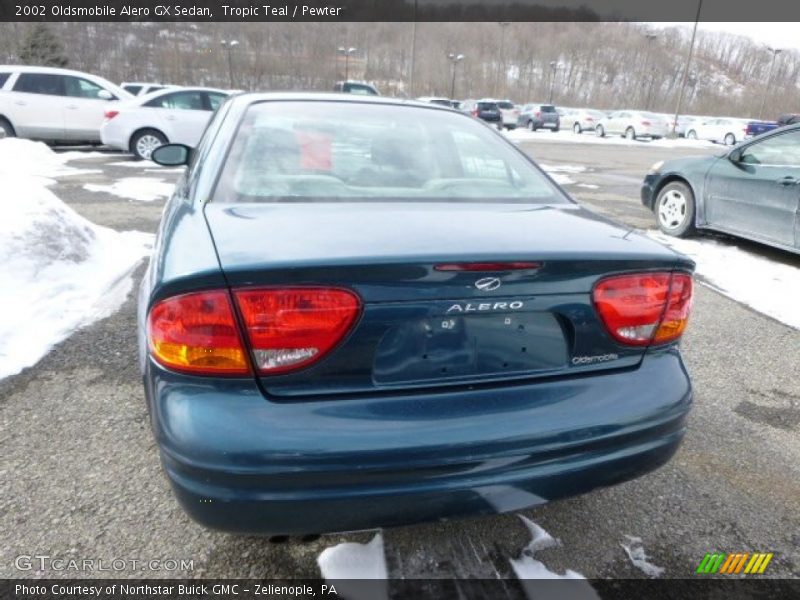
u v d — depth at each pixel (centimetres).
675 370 171
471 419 143
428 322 142
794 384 307
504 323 150
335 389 138
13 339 302
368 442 133
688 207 610
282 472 129
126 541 180
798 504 213
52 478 205
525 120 3238
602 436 154
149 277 167
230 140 213
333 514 136
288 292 131
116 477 207
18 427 235
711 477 227
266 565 174
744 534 197
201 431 129
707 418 271
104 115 1105
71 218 440
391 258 134
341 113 240
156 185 837
